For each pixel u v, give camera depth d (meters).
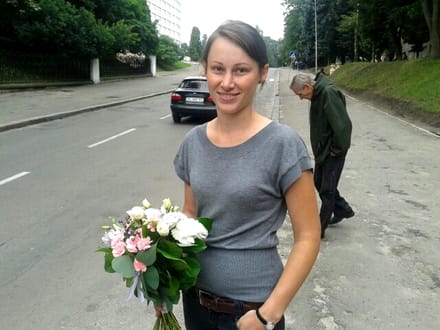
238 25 1.54
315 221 1.53
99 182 6.84
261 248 1.56
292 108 17.67
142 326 3.10
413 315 3.21
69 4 27.20
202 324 1.71
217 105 1.55
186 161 1.72
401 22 25.23
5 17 23.84
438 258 4.15
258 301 1.56
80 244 4.49
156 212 1.54
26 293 3.53
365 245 4.46
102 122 13.79
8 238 4.64
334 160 4.45
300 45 66.31
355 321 3.14
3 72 22.47
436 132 11.25
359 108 17.42
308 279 3.75
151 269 1.47
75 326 3.09
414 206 5.66
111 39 30.59
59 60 27.53
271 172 1.50
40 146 9.70
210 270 1.61
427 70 17.20
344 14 48.12
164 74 50.06
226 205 1.54
